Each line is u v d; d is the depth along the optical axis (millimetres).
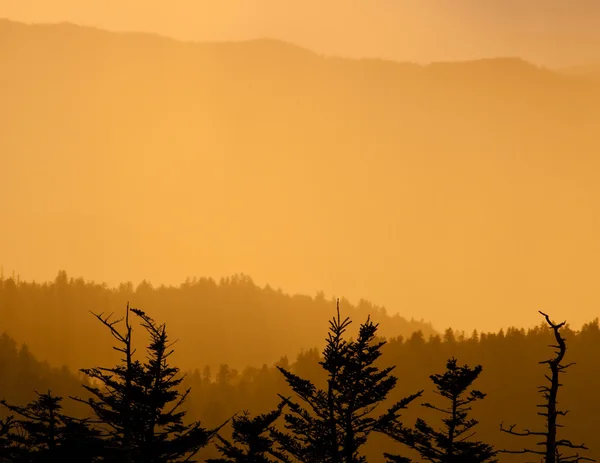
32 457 90375
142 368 85938
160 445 87375
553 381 75312
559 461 73438
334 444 94875
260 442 98562
